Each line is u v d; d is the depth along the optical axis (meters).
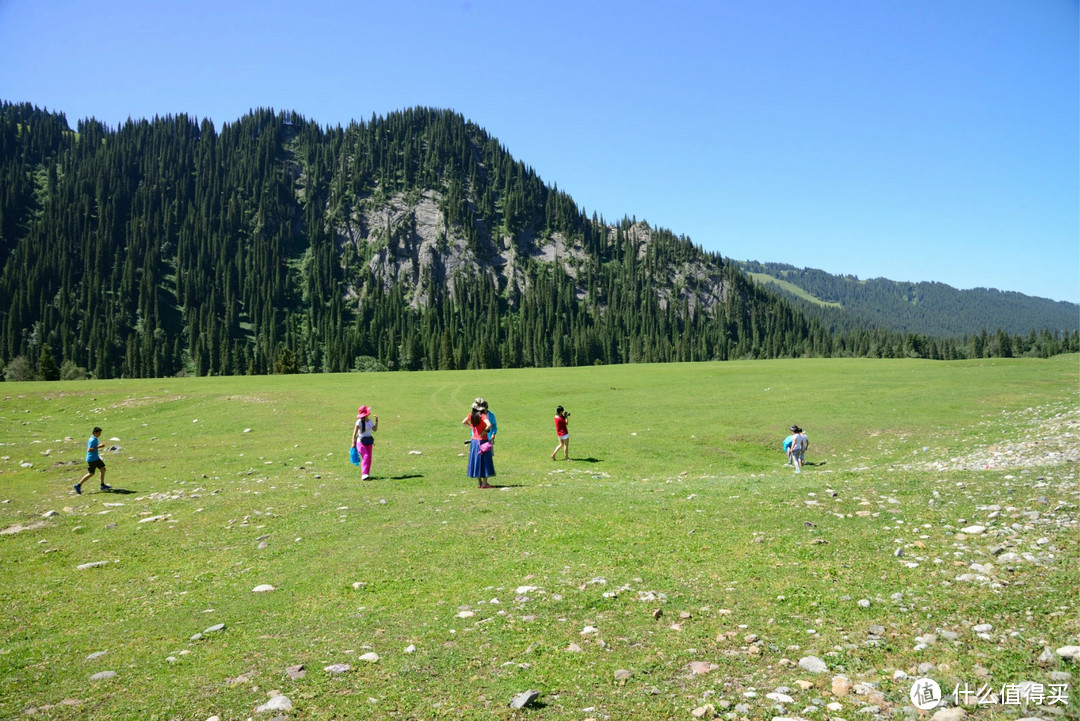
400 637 8.73
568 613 9.23
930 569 10.05
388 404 50.97
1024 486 14.72
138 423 45.06
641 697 6.78
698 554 11.70
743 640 8.06
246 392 57.72
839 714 6.21
